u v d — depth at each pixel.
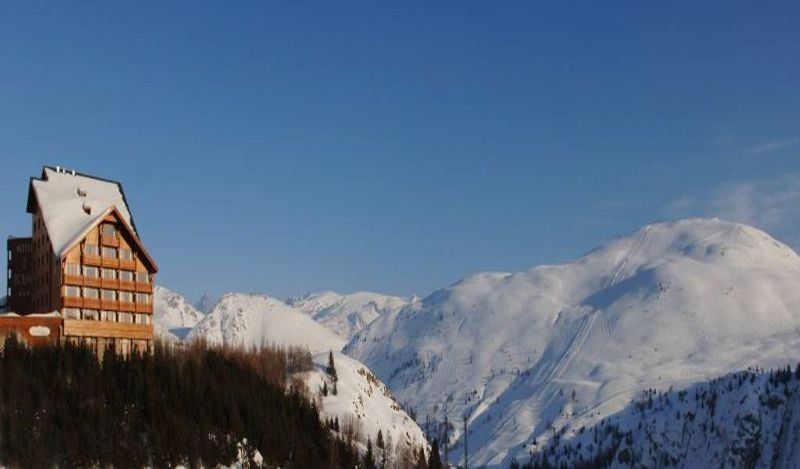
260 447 152.38
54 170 175.12
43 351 143.00
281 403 169.50
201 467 139.12
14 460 124.06
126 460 132.00
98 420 134.88
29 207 170.25
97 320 156.00
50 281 157.75
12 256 171.50
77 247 156.00
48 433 130.00
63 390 137.00
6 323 148.25
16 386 133.38
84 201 167.00
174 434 138.50
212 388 156.50
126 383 145.38
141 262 164.75
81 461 128.12
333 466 165.88
